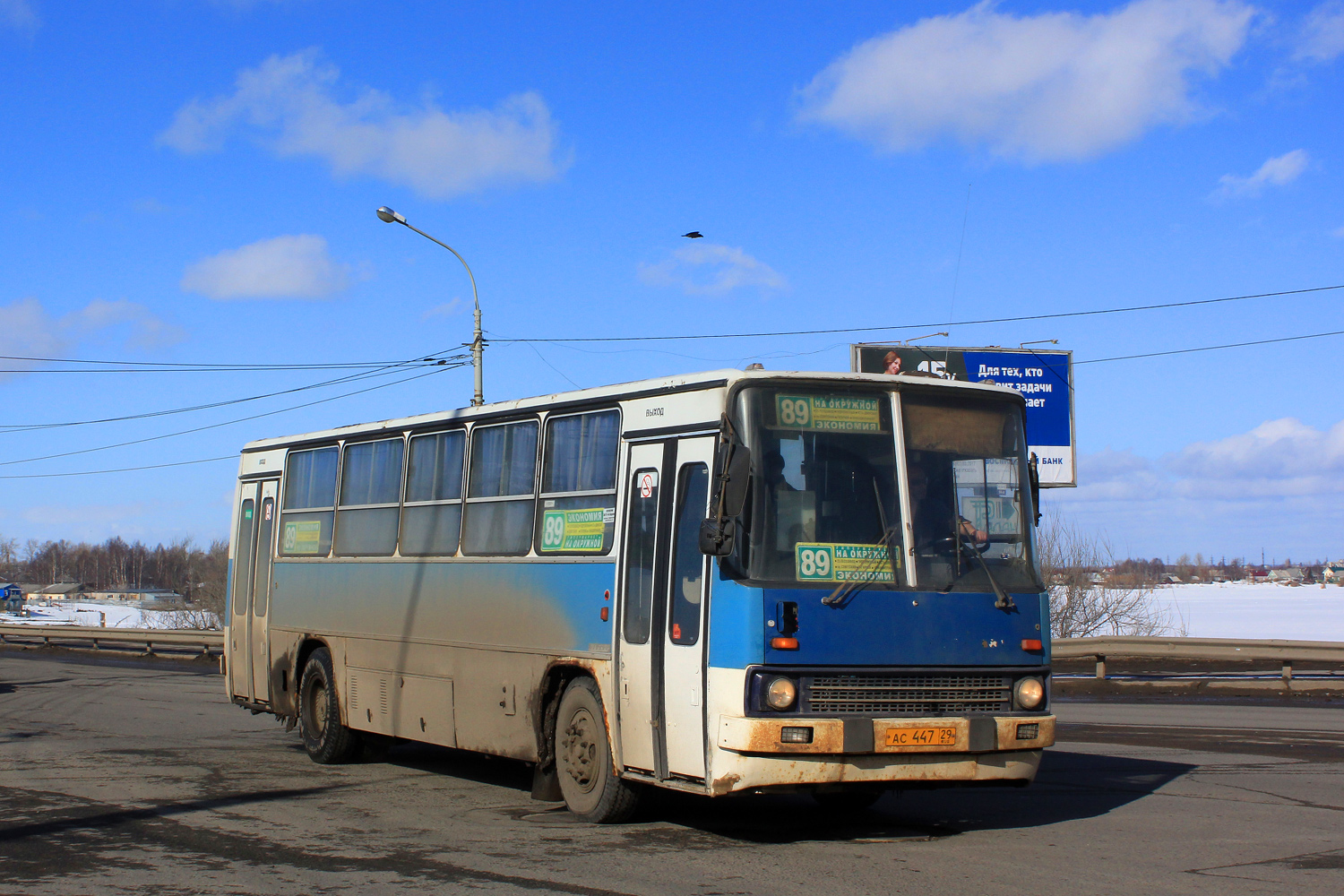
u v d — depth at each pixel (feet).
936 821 31.42
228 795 36.37
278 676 48.16
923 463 28.66
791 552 26.99
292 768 42.83
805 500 27.45
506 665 34.86
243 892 23.84
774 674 26.18
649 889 23.73
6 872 25.76
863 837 29.25
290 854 27.48
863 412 28.53
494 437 37.09
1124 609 131.44
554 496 33.94
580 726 31.86
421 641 39.17
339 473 45.62
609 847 28.14
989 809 33.06
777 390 27.99
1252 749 45.44
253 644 50.55
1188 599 315.58
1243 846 27.66
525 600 34.35
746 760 26.08
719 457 26.94
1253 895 22.85
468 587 37.06
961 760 27.25
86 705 67.41
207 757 45.62
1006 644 28.19
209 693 76.54
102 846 28.50
